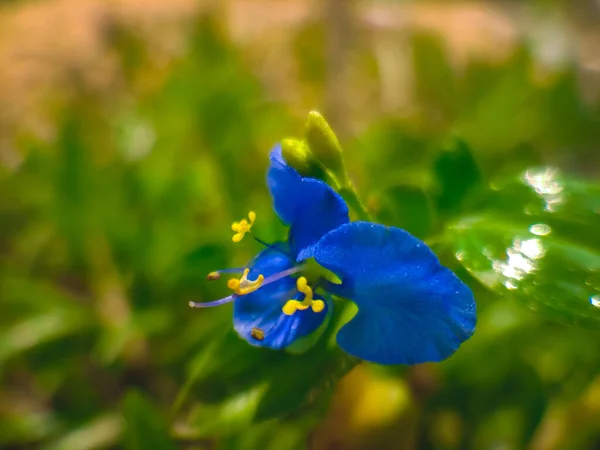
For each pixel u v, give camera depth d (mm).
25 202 91
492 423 62
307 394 46
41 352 74
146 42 115
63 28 130
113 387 78
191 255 61
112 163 83
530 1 166
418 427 61
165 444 56
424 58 92
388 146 78
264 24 132
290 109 93
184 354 66
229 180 76
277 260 47
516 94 86
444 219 54
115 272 78
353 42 109
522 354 63
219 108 84
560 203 48
